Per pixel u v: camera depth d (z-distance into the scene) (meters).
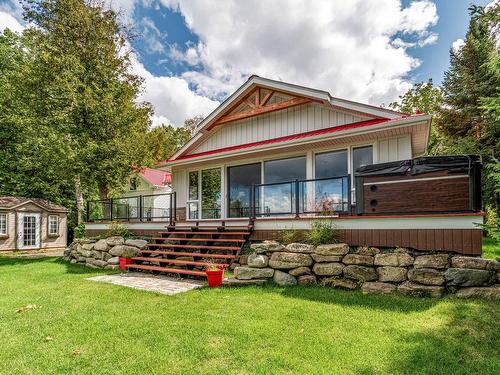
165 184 23.28
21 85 13.89
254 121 10.49
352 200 7.71
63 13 14.53
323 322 3.96
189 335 3.70
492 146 14.41
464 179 5.04
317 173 8.80
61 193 23.14
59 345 3.52
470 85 16.23
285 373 2.80
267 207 9.45
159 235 9.79
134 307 4.88
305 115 9.41
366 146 8.16
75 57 14.09
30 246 20.19
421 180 5.36
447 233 5.05
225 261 7.46
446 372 2.76
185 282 6.67
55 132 13.52
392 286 5.08
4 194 20.78
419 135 8.18
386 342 3.35
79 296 5.66
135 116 15.25
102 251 9.86
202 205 11.34
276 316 4.23
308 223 6.65
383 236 5.62
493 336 3.42
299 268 5.91
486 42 15.09
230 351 3.27
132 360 3.14
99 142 14.06
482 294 4.52
